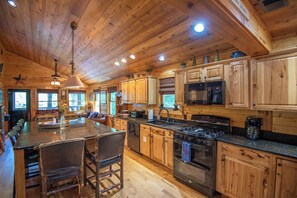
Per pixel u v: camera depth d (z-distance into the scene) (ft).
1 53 20.84
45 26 12.25
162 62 13.07
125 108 19.22
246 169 6.78
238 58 7.71
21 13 11.38
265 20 6.32
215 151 7.87
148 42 10.52
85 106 30.12
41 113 25.09
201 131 9.27
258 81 7.06
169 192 8.35
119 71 18.04
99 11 8.64
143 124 12.98
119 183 8.57
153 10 7.58
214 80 8.71
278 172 5.89
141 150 13.26
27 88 25.12
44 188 6.14
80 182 7.00
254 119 7.78
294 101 6.10
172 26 8.37
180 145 9.23
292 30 6.74
